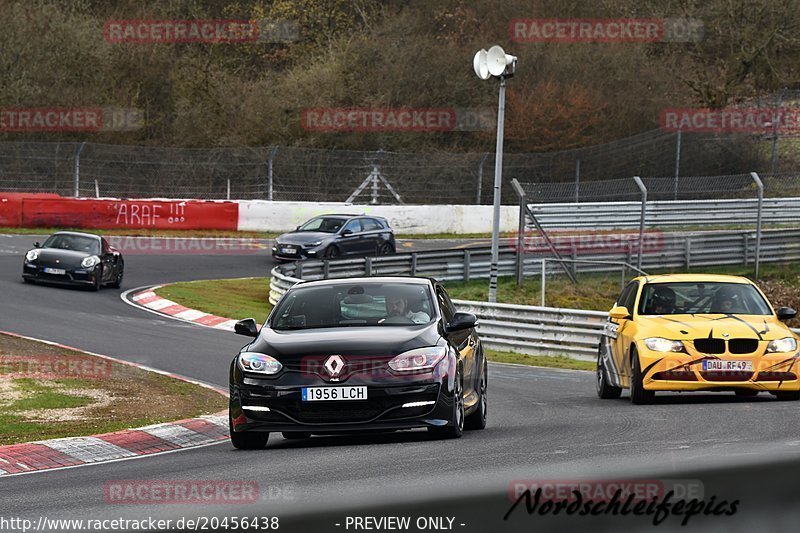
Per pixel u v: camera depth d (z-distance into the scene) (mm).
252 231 144000
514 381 58750
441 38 197250
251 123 181250
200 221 141125
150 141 181000
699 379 42000
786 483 6445
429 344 32250
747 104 193375
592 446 29219
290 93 185250
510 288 104938
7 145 155000
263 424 31516
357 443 33469
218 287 104250
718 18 191375
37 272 94500
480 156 168000
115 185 159125
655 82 187625
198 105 186000
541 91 178375
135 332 72625
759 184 108000
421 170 167125
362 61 190375
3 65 173750
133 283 103438
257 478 25453
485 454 28016
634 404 43625
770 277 111625
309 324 34469
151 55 187375
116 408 43312
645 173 175375
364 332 32750
